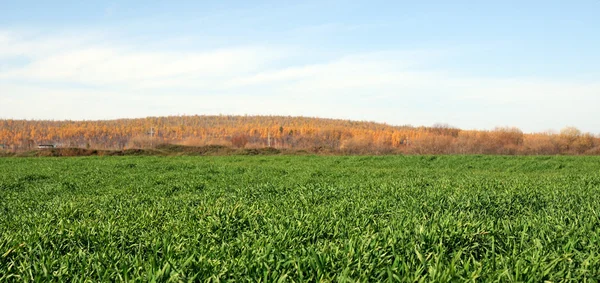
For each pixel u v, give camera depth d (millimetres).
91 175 19031
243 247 5039
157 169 22922
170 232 6230
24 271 4363
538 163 28531
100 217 7938
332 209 7816
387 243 4809
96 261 4660
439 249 4711
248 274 4156
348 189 11656
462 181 13531
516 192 10086
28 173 20203
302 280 3912
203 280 4023
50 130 140125
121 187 14703
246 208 7988
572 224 5969
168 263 4148
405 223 6188
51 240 5641
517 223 6199
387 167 28703
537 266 4051
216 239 5836
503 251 4875
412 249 4660
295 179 16766
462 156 34375
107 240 5734
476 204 8492
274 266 4320
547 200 9172
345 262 4250
